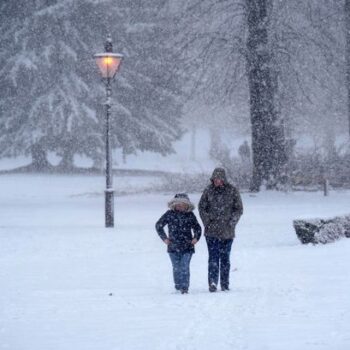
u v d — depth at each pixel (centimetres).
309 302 2653
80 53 16200
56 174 15862
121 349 1991
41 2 16088
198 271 3934
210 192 3212
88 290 3212
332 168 10962
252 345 1983
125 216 7500
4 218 7469
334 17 10919
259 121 10481
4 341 2136
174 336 2134
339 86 11438
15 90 16125
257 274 3550
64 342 2108
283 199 9238
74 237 5650
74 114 15375
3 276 3759
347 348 1930
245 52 10300
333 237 4847
